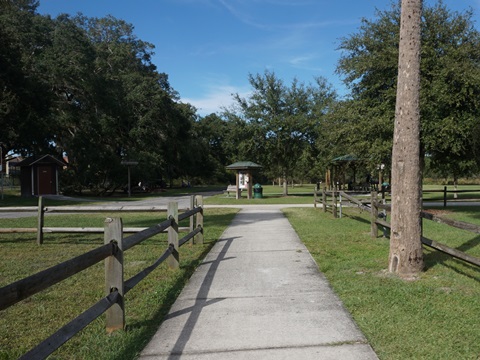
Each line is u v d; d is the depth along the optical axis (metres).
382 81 14.74
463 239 9.37
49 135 36.03
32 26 36.72
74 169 38.31
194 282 6.15
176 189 57.28
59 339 3.04
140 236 5.10
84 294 5.69
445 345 3.71
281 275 6.43
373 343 3.80
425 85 13.52
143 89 42.53
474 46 14.12
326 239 9.81
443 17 14.54
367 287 5.55
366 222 13.02
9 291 2.49
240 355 3.62
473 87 13.34
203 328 4.29
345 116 15.41
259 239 10.02
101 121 37.44
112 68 44.47
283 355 3.60
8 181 44.75
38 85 31.11
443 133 12.98
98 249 3.88
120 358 3.61
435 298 5.02
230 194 36.50
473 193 32.78
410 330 4.07
